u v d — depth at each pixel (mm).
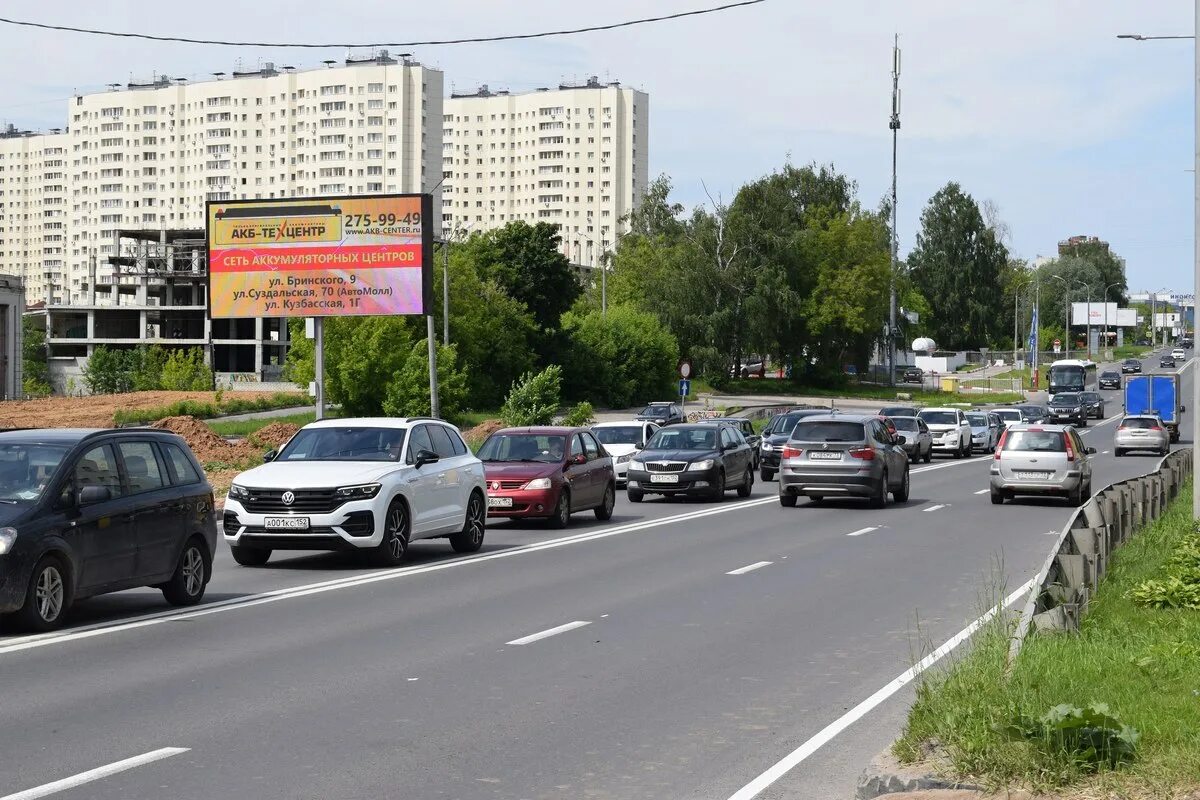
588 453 28562
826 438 31844
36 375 136125
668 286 118812
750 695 10500
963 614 15047
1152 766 7152
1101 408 103625
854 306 130250
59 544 13219
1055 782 6938
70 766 8055
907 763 7480
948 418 61812
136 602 15742
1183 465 35688
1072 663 9672
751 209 122562
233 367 137125
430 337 55250
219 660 11875
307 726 9266
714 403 106125
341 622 14234
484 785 7730
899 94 112312
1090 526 16844
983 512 30969
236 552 19672
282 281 45469
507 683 10930
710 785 7789
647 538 24547
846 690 10711
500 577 18469
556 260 111062
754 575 18844
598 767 8188
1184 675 9695
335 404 74438
